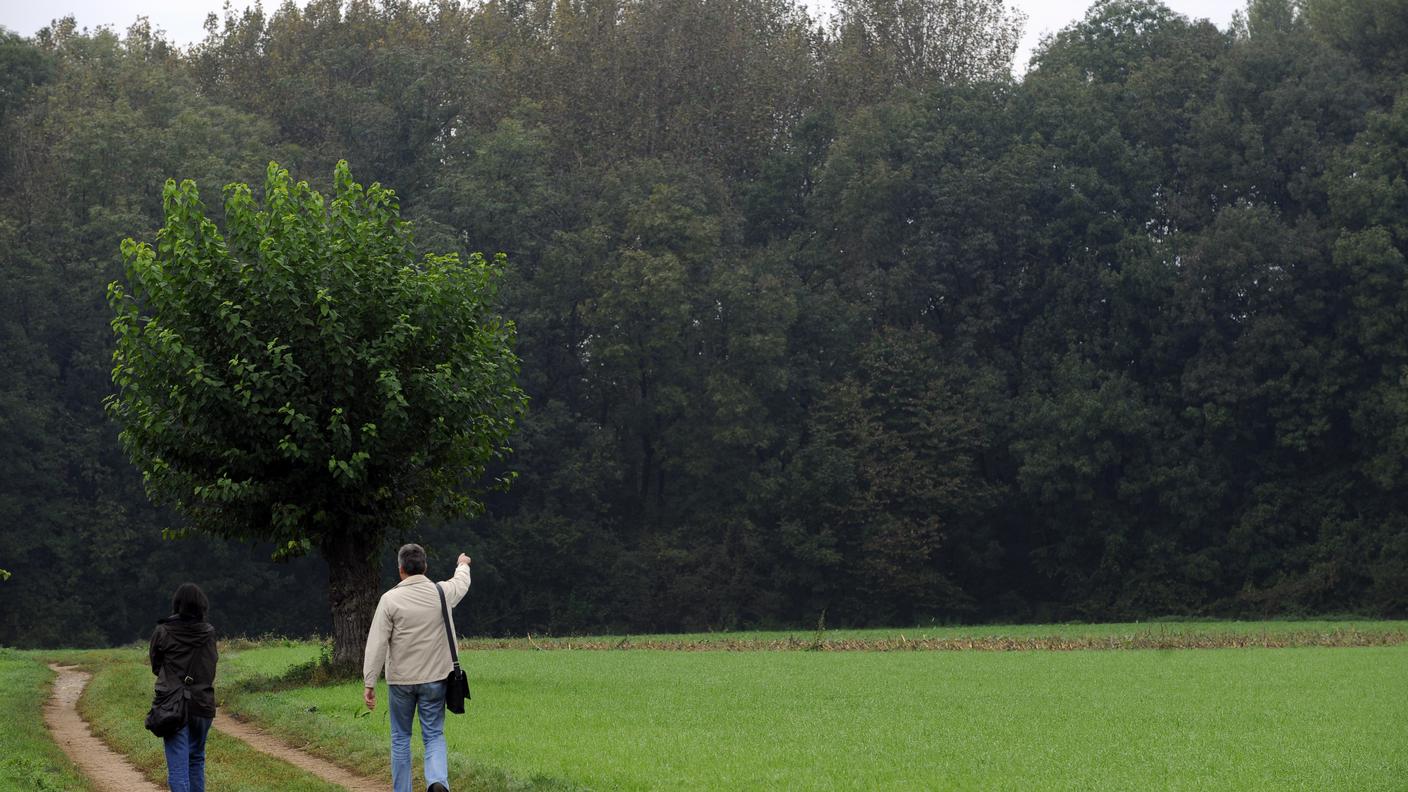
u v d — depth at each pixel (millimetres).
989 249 92000
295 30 103562
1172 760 17281
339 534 29703
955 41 106812
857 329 93125
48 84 92000
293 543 28125
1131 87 95875
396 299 28500
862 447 88125
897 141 95375
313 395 27844
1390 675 32469
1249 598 83625
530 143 92000
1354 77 90438
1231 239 85625
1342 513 84375
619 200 92250
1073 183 92562
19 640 77250
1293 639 50562
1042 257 93875
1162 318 88750
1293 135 88438
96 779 17250
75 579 79625
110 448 83250
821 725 21266
